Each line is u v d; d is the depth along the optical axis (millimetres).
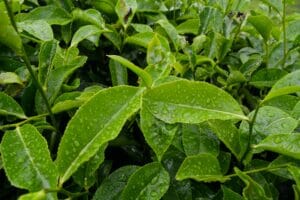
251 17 456
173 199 316
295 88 290
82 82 463
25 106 377
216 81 482
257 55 503
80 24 502
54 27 522
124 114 283
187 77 449
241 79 437
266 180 343
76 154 274
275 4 463
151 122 311
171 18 606
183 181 327
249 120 317
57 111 348
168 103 315
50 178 267
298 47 474
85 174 303
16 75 375
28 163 274
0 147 283
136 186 294
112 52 519
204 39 458
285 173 323
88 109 283
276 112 347
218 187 355
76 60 412
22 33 456
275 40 544
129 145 381
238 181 330
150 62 381
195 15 591
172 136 310
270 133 337
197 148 331
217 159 319
